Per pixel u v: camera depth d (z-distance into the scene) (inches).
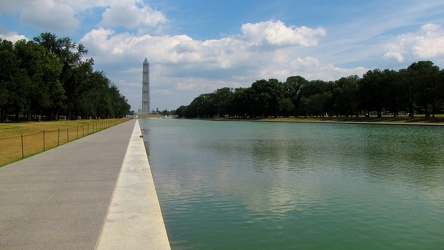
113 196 443.2
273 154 1119.0
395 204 525.7
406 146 1334.9
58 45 3371.1
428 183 668.1
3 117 3253.0
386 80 3412.9
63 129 2386.8
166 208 504.7
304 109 4997.5
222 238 390.0
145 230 319.9
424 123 2869.1
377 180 695.1
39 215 359.3
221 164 911.0
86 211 375.6
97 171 634.8
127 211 378.0
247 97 5733.3
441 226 431.5
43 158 826.8
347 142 1528.1
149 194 456.1
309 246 369.4
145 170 647.8
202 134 2251.5
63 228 320.5
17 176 581.9
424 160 965.2
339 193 590.2
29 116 3444.9
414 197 565.9
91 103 4623.5
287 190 611.2
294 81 5625.0
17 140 1460.4
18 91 2694.4
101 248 277.9
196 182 679.1
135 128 2726.4
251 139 1768.0
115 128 2733.8
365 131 2300.7
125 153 938.7
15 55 2854.3
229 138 1859.0
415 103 3393.2
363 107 3853.3
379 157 1030.4
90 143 1280.8
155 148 1339.8
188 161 969.5
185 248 362.3
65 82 3447.3
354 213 481.1
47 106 3075.8
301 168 842.2
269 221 447.5
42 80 3021.7
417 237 396.2
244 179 708.0
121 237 302.2
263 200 546.6
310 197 564.7
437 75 2883.9
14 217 351.9
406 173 772.6
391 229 420.2
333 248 364.8
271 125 3740.2
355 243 378.9
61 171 634.2
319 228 422.9
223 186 642.8
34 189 480.1
